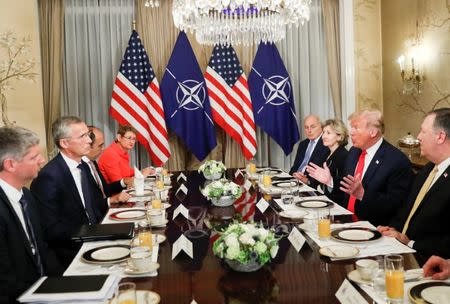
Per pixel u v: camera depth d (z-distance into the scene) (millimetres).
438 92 4797
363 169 3227
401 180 2994
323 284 1674
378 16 5926
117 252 2072
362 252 1990
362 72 5961
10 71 4785
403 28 5363
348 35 5895
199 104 5699
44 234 2549
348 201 3365
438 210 2277
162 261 1979
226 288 1665
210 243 2223
